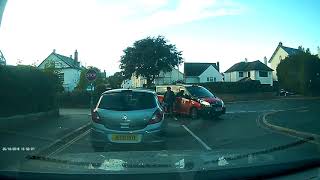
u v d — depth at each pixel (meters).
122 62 65.38
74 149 10.58
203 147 10.59
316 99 41.16
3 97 16.00
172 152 6.08
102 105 9.94
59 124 17.00
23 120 17.50
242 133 13.87
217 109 19.86
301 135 12.49
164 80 78.12
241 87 51.72
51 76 21.58
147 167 4.80
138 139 9.61
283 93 52.34
